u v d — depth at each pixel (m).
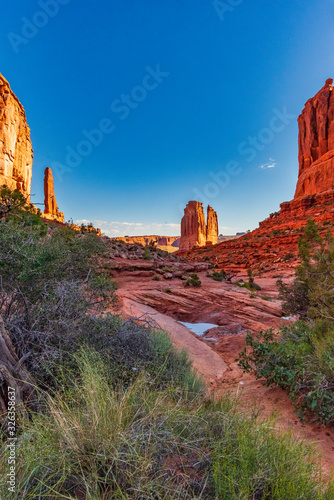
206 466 1.75
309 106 102.44
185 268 30.47
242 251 62.72
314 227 7.23
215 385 5.59
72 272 4.38
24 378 2.32
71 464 1.51
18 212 4.68
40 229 4.62
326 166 86.00
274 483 1.63
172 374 3.90
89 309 3.97
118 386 2.75
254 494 1.58
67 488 1.48
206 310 14.50
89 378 2.23
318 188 87.19
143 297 15.88
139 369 3.36
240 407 3.92
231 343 9.34
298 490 1.61
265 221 91.88
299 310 9.89
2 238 3.03
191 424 2.12
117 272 21.75
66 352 2.76
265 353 4.91
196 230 183.62
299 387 3.93
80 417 1.86
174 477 1.62
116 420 1.82
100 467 1.52
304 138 104.56
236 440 1.96
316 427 3.44
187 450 1.87
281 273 35.41
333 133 94.94
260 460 1.77
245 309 13.30
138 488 1.41
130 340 3.93
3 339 2.35
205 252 82.56
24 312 2.96
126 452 1.64
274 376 4.59
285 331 5.82
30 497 1.30
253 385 5.35
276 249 54.47
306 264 7.10
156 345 4.61
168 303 15.54
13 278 3.02
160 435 1.89
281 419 3.66
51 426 1.80
